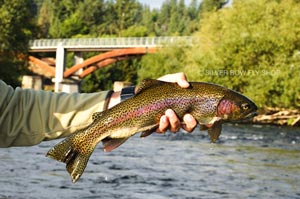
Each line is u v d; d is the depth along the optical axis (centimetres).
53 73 7888
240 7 4684
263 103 4234
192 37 5769
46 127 359
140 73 6556
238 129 3425
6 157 1529
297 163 1691
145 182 1218
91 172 1329
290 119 4225
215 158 1750
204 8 12938
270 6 4509
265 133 3123
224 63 4425
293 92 4134
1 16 7144
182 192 1121
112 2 13638
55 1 13512
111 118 323
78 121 358
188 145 2192
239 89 4462
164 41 6262
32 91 369
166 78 335
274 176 1392
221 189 1176
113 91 359
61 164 1418
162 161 1611
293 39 4206
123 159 1622
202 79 4519
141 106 322
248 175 1393
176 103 321
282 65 4188
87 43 7719
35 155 1602
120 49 7194
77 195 1038
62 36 11612
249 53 4303
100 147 1948
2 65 7144
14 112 363
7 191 1043
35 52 8869
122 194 1071
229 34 4491
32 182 1148
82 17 13388
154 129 326
